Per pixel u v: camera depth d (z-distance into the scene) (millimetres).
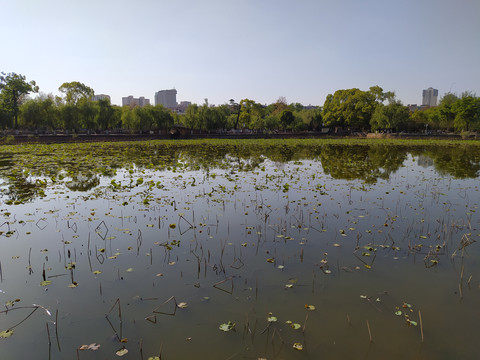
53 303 3656
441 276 4340
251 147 30062
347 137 52438
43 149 24078
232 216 7012
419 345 3018
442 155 22359
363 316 3453
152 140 37500
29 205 7754
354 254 5039
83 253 4992
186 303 3656
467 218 6965
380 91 52312
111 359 2816
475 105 41625
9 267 4512
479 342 3061
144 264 4621
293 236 5824
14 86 34656
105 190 9516
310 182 11211
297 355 2873
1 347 2951
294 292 3908
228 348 2963
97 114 38906
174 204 7906
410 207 7867
